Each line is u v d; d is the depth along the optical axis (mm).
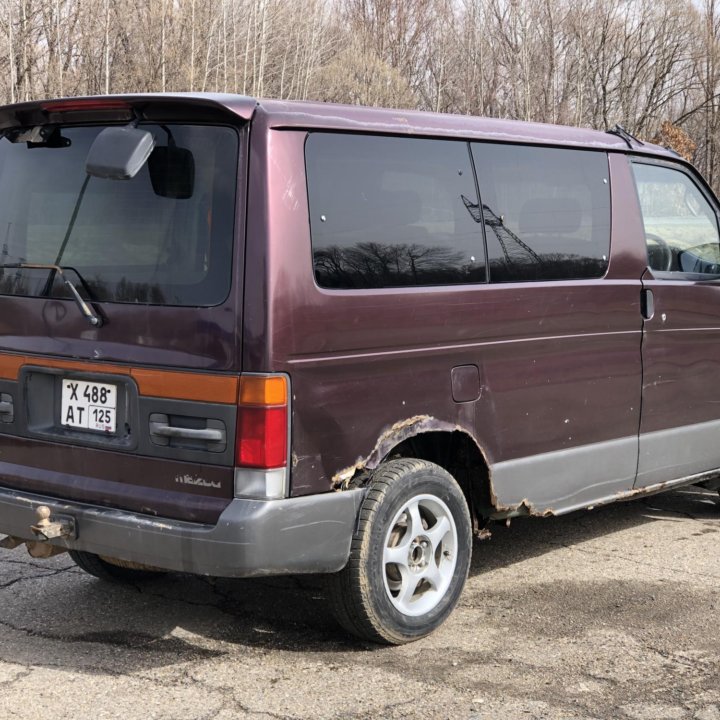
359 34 41031
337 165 3826
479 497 4496
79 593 4688
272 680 3748
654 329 5145
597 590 4781
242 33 31859
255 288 3523
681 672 3850
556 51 36375
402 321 3945
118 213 3855
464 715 3471
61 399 3990
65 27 24250
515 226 4500
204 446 3605
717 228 5781
